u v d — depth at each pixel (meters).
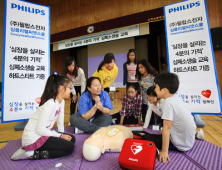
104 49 6.41
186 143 1.02
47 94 1.01
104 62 2.50
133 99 1.93
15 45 1.82
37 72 1.93
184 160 0.93
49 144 0.99
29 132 0.98
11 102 1.77
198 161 0.91
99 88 1.49
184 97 1.83
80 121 1.49
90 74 6.68
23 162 0.96
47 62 2.00
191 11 1.85
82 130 1.51
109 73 2.68
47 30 2.02
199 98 1.77
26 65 1.86
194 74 1.80
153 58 6.14
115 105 4.25
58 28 5.47
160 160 0.92
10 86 1.77
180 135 1.02
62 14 5.40
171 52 1.92
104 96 1.67
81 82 2.39
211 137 1.43
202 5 1.81
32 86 1.89
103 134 1.10
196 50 1.81
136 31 4.05
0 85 3.76
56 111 1.05
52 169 0.85
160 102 1.57
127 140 0.89
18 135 1.67
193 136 1.02
